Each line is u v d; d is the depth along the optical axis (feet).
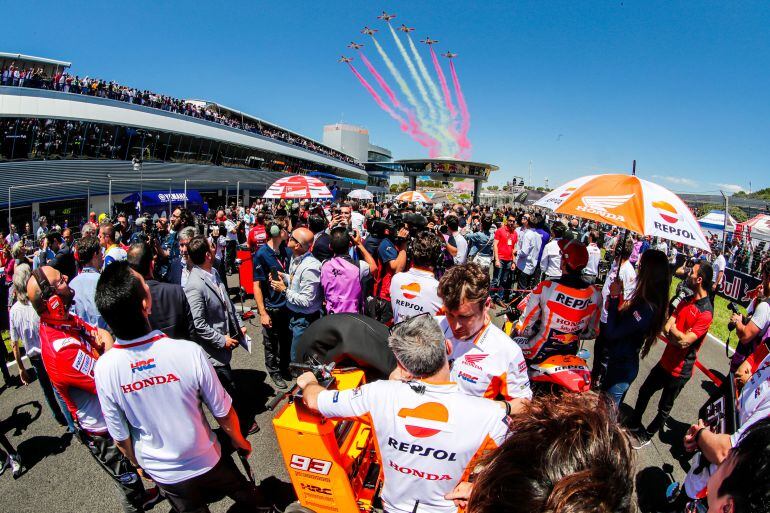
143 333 6.38
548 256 24.18
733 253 50.16
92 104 82.53
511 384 7.59
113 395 6.37
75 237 50.78
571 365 10.02
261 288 15.60
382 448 5.50
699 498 6.83
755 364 10.05
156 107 102.22
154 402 6.47
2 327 20.94
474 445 4.99
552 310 9.96
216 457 7.30
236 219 51.98
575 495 2.58
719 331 26.13
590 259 25.48
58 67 115.24
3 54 102.32
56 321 8.16
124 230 29.91
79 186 69.72
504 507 2.87
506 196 141.69
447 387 5.25
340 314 8.86
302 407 6.94
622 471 2.81
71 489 10.31
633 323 10.78
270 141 156.35
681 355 11.71
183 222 24.04
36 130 70.90
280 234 15.56
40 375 12.37
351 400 5.69
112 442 8.84
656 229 8.46
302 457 7.03
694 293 11.53
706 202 98.63
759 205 94.17
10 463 10.71
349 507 7.14
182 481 6.88
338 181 217.56
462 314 7.21
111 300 5.97
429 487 5.33
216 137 123.24
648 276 10.46
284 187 28.81
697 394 16.28
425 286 10.44
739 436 5.63
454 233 22.66
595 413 3.19
